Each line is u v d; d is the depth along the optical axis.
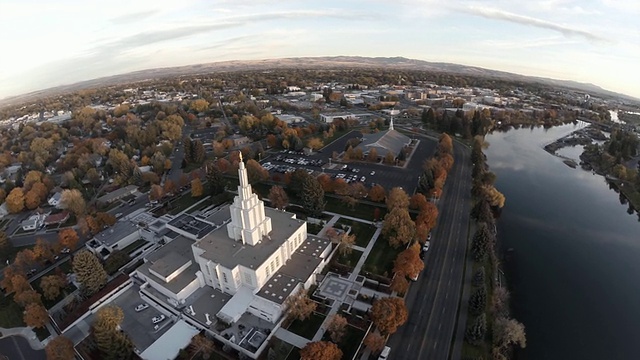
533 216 175.62
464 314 109.25
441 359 94.62
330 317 108.00
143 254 144.00
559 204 189.50
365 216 166.75
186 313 109.12
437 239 148.50
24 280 118.31
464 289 119.75
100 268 120.12
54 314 115.44
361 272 127.88
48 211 190.12
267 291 111.75
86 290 116.94
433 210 149.62
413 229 138.88
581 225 167.75
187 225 146.88
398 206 157.88
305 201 161.12
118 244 148.25
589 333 107.19
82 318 111.75
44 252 136.88
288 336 101.69
